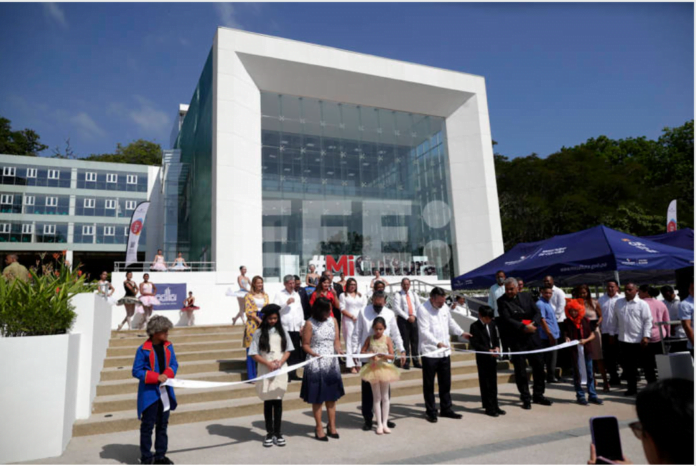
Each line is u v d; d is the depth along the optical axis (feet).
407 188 84.12
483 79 89.61
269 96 76.02
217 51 67.31
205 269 66.18
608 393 27.45
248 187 66.13
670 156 146.82
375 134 83.71
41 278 21.56
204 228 69.10
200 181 74.90
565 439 17.48
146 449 15.66
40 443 16.83
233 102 66.44
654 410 4.55
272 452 16.99
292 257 71.51
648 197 123.34
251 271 63.77
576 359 25.09
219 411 22.41
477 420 21.44
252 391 25.08
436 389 28.43
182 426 21.03
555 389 28.94
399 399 26.35
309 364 19.01
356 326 22.98
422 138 88.17
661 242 40.37
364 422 21.34
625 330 26.55
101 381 25.31
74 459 16.56
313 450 17.20
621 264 29.55
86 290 27.73
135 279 50.75
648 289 30.04
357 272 75.51
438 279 82.07
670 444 4.38
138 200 131.03
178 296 52.13
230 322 53.72
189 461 16.10
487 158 85.87
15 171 120.47
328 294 29.40
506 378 31.27
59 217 122.62
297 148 76.43
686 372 21.07
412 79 82.17
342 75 76.69
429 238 83.35
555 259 34.04
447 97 87.20
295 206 73.82
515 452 16.05
